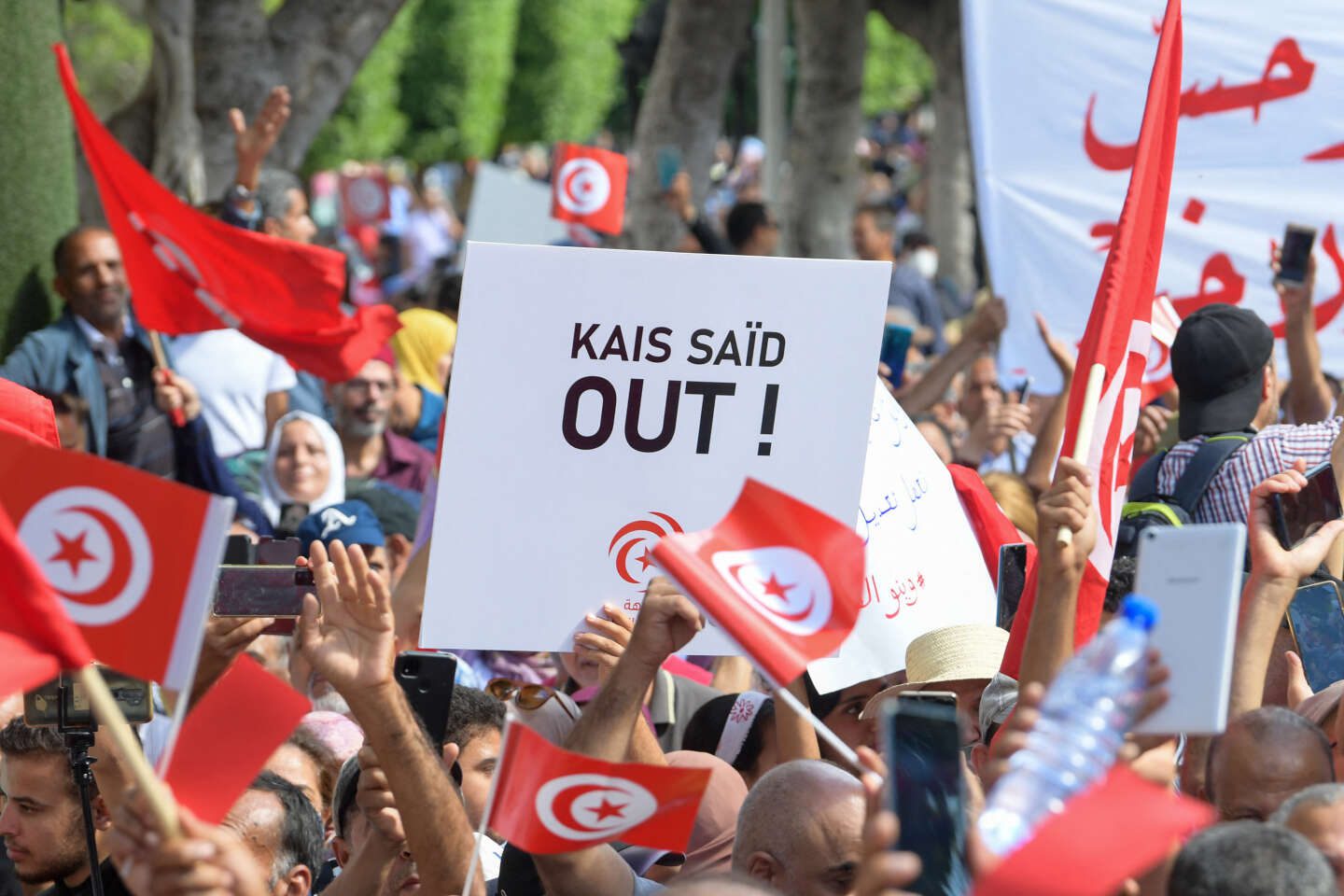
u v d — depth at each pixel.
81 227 12.41
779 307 6.51
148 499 4.11
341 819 6.32
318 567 5.23
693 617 5.54
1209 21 12.18
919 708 3.94
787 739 6.98
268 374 14.00
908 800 3.90
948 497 8.34
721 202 45.62
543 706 7.02
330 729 7.34
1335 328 11.96
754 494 4.70
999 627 7.31
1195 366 8.98
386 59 62.94
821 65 24.47
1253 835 4.13
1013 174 12.99
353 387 13.73
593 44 75.19
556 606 6.47
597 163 17.77
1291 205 12.02
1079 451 5.85
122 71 47.62
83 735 5.42
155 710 7.65
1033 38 12.88
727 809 6.69
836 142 24.56
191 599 4.11
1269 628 5.99
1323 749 5.57
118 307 12.41
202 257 11.29
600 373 6.47
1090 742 3.37
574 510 6.48
